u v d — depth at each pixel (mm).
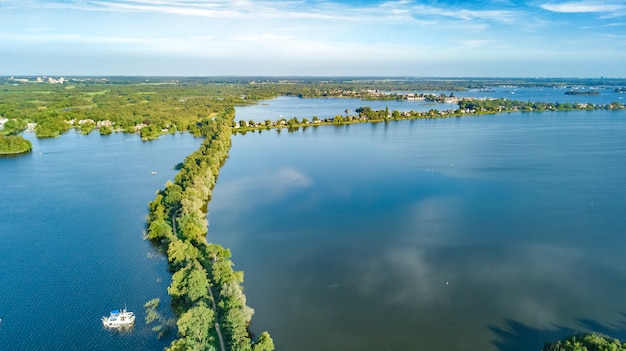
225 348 91812
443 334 103688
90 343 99062
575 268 133375
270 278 128875
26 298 117062
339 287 123938
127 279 126062
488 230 160500
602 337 89062
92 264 135125
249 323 107812
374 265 136000
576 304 115000
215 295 111312
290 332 104688
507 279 127438
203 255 130000
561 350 87000
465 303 115812
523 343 100188
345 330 105250
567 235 155500
